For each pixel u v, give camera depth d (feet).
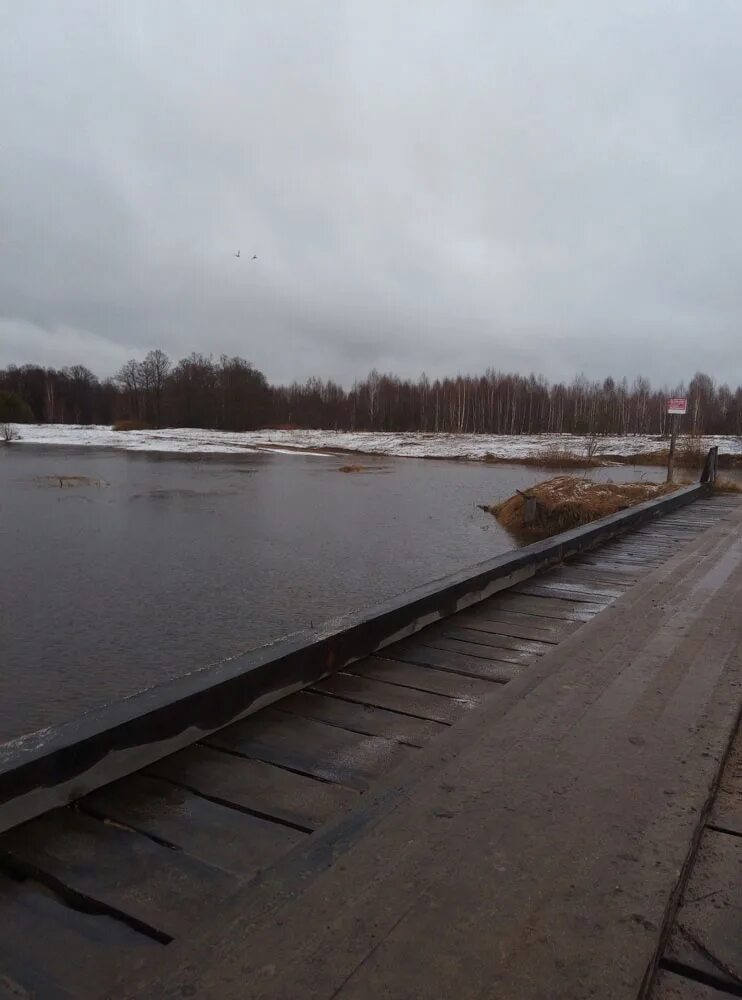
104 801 7.82
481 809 6.72
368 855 6.02
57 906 6.13
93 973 5.33
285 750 9.14
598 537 25.38
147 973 5.04
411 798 6.98
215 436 218.79
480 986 4.50
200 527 53.72
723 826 6.73
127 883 6.44
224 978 4.62
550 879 5.61
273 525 54.85
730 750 8.25
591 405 284.00
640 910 5.24
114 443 186.39
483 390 299.79
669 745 8.04
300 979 4.59
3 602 31.99
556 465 123.34
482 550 45.39
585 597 17.40
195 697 9.22
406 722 10.07
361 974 4.63
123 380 308.40
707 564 18.99
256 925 5.15
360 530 52.80
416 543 47.78
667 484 55.52
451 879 5.64
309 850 6.15
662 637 12.24
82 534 50.16
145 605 31.65
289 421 300.61
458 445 171.22
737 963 5.01
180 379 287.69
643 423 281.33
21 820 7.25
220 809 7.72
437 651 13.24
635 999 4.41
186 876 6.56
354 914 5.24
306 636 11.77
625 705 9.24
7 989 5.17
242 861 6.81
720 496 45.27
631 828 6.34
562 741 8.18
